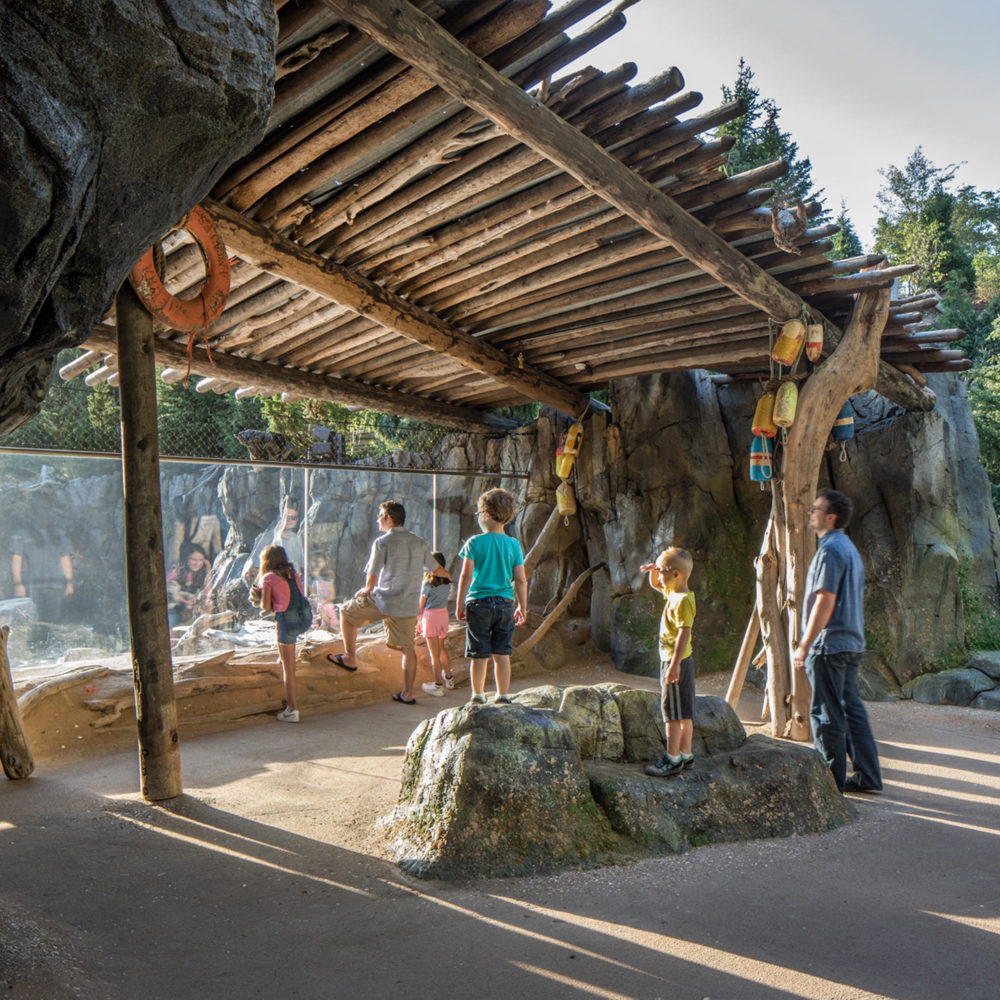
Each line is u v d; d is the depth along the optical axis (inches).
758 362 355.6
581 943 125.6
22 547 546.6
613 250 270.5
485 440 499.2
